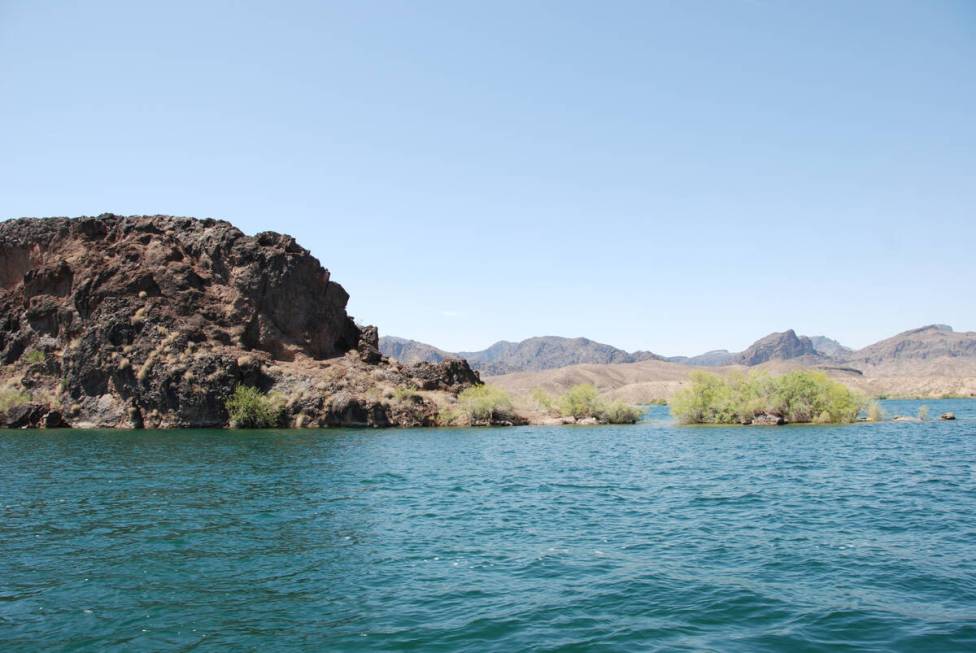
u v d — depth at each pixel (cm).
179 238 9481
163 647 1338
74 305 8588
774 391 8631
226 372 8025
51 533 2284
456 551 2052
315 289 9481
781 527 2367
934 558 1916
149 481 3512
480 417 8844
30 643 1355
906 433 6756
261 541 2178
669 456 4888
